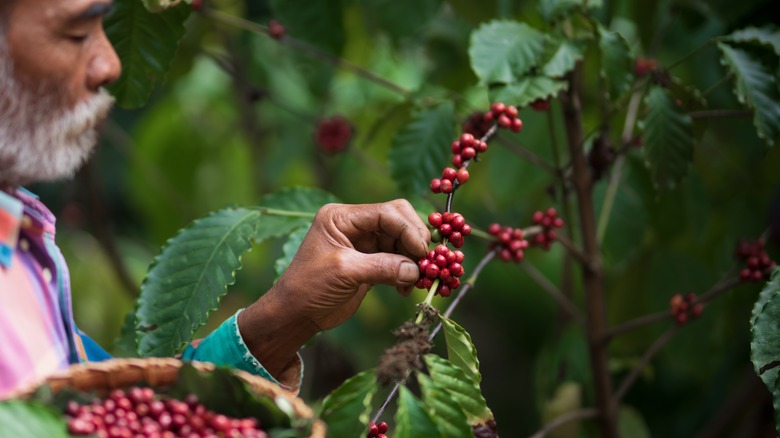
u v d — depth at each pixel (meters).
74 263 3.57
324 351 3.54
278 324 1.71
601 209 2.76
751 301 2.92
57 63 1.39
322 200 2.13
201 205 3.88
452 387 1.46
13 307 1.37
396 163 2.20
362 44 3.37
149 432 1.25
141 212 4.30
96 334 3.53
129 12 1.94
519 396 4.91
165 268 1.83
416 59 3.56
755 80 2.05
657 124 2.09
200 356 1.80
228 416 1.38
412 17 2.60
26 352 1.35
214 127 3.87
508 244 2.07
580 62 2.25
